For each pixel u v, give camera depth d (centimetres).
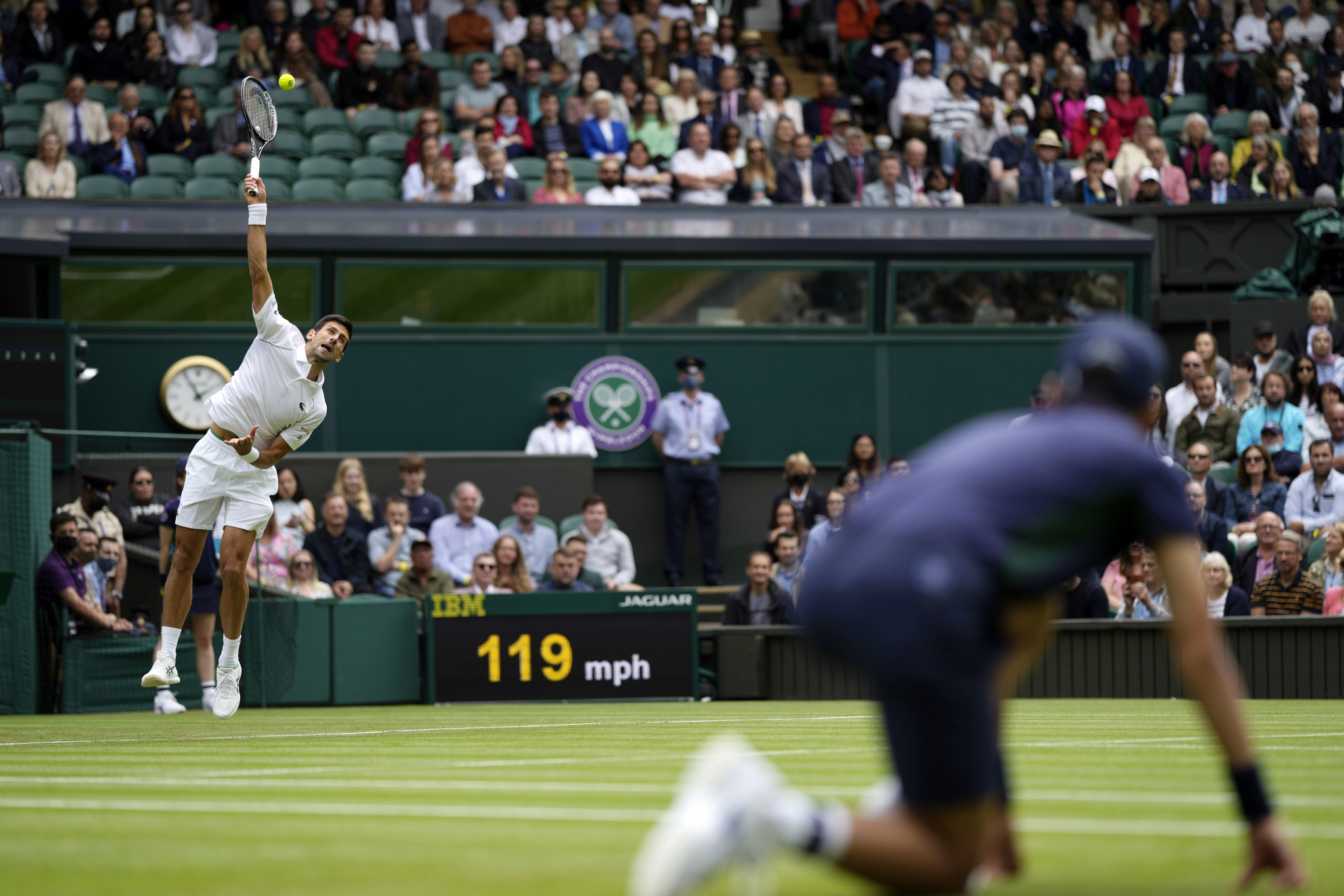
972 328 4841
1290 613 3366
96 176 5197
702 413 4575
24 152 5291
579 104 5600
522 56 5803
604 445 4662
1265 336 4294
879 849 620
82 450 4128
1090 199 5378
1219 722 683
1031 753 1537
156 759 1570
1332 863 778
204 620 3152
